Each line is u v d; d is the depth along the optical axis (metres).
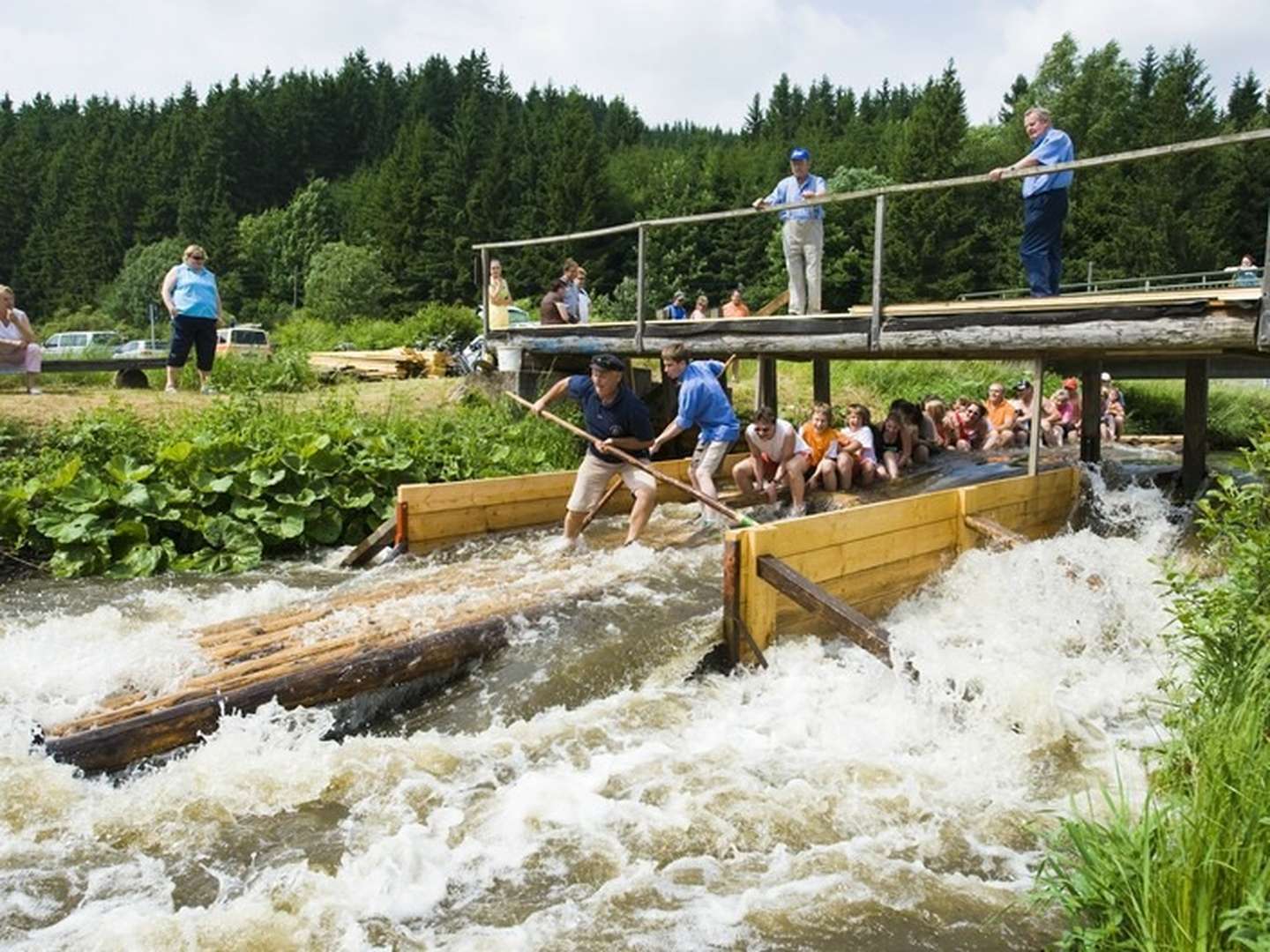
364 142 89.31
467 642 5.14
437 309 30.83
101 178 77.12
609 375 6.73
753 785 4.16
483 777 4.16
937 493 6.96
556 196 55.03
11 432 8.27
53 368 10.70
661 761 4.36
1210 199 37.62
